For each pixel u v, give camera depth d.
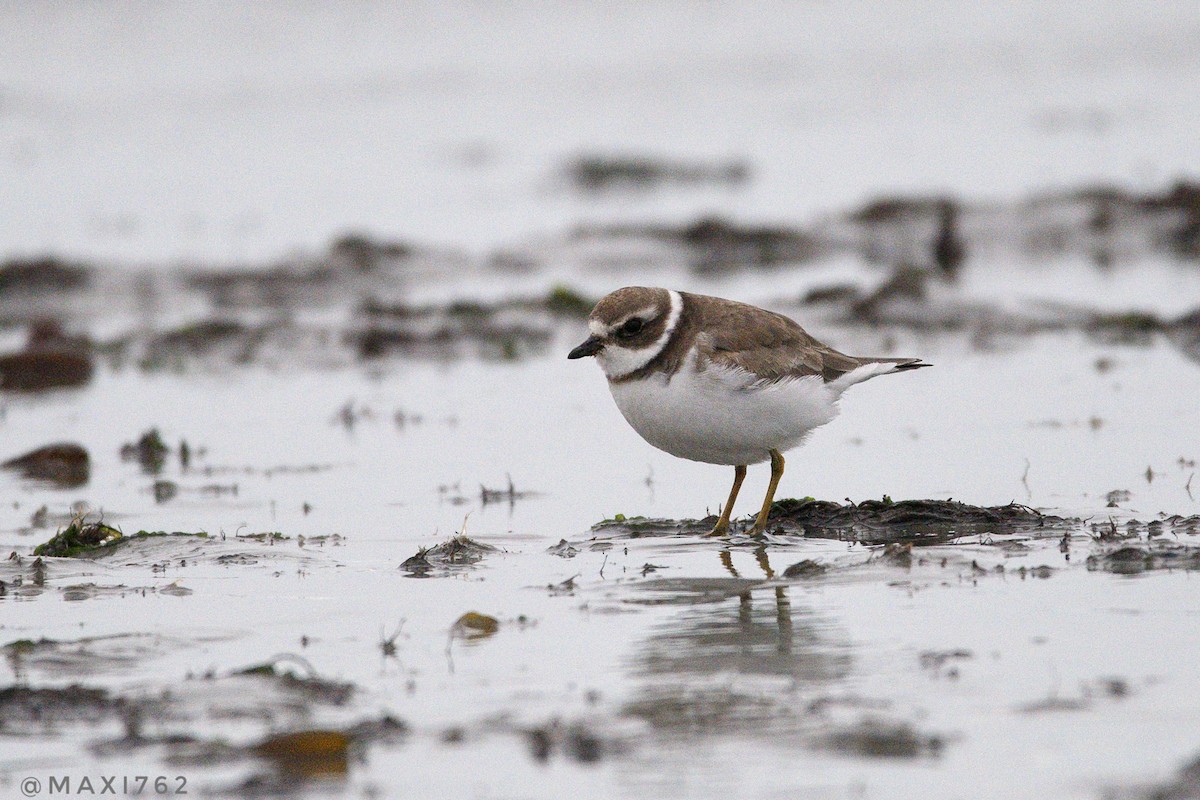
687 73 41.53
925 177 31.16
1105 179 29.62
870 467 12.45
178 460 13.93
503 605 8.87
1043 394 15.10
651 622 8.41
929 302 19.83
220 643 8.17
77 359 17.98
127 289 24.70
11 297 24.38
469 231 29.22
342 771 6.35
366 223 29.70
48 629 8.47
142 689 7.33
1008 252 25.77
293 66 39.62
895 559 9.34
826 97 39.47
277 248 27.58
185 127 36.94
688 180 33.09
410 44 41.50
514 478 12.77
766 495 10.60
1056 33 43.59
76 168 33.56
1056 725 6.54
